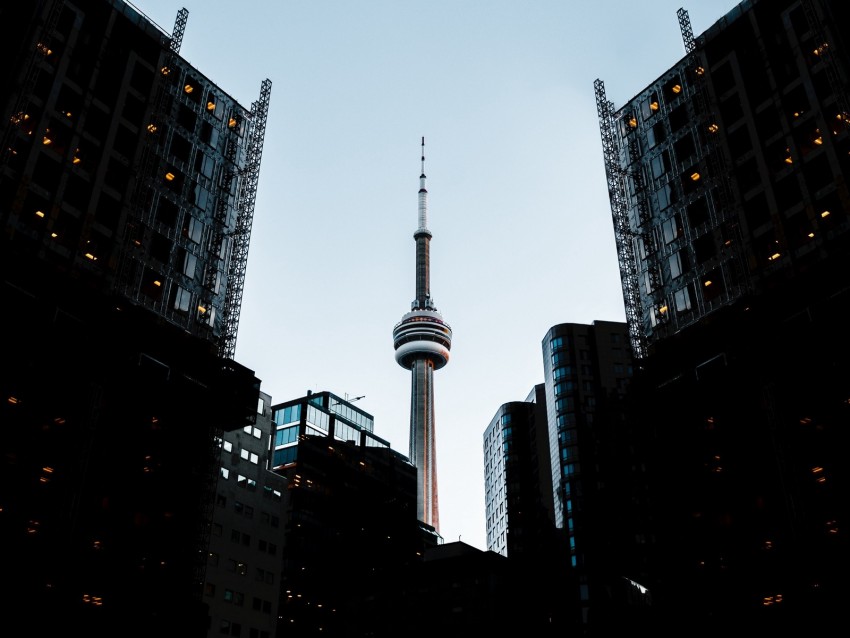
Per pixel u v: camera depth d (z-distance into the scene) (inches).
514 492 7736.2
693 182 3909.9
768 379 3132.4
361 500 7593.5
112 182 3683.6
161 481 3526.1
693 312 3624.5
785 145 3454.7
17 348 3063.5
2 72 3353.8
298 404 7859.3
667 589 3240.7
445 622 6112.2
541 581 6210.6
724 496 3176.7
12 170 3238.2
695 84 4052.7
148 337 3622.0
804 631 2714.1
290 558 6456.7
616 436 6461.6
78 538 3090.6
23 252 3159.5
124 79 3885.3
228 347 4446.4
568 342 7022.6
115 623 3100.4
